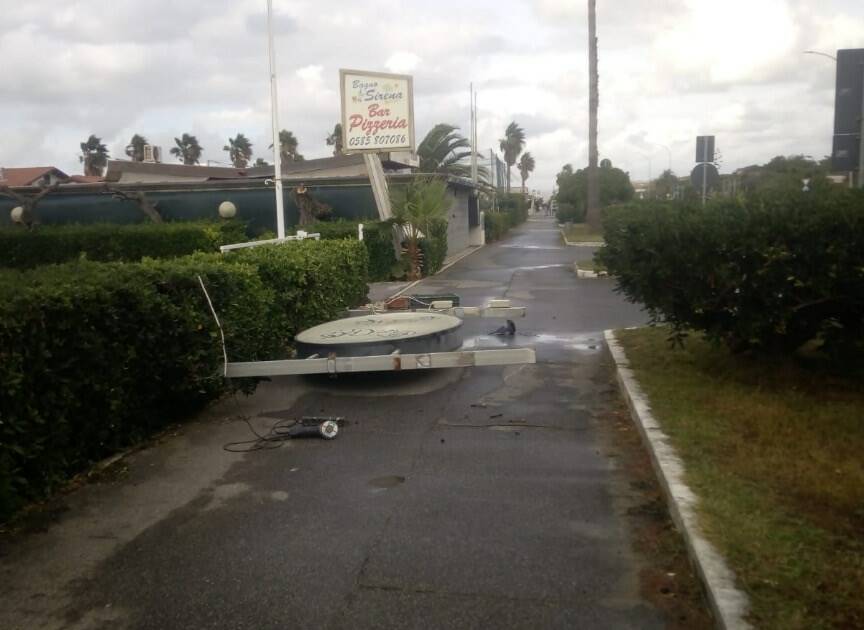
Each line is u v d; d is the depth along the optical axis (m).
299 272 9.99
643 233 7.73
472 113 47.66
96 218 26.53
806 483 4.98
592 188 38.66
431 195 21.89
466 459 6.23
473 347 10.71
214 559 4.55
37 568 4.48
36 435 5.30
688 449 5.76
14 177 54.50
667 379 7.98
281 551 4.62
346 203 25.05
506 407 7.77
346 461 6.26
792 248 6.61
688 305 7.50
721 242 6.86
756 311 7.00
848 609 3.51
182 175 31.03
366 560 4.48
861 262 6.29
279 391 8.60
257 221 25.64
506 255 30.58
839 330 6.98
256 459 6.37
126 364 6.31
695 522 4.46
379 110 21.64
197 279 7.34
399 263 21.59
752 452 5.63
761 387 7.48
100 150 82.56
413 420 7.39
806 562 3.95
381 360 7.61
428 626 3.77
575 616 3.82
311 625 3.81
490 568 4.34
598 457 6.20
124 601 4.10
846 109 11.48
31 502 5.40
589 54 37.19
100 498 5.54
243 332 8.18
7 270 6.64
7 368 4.91
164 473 6.06
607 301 15.70
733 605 3.58
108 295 5.96
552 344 10.97
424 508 5.23
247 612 3.95
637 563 4.35
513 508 5.18
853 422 6.25
